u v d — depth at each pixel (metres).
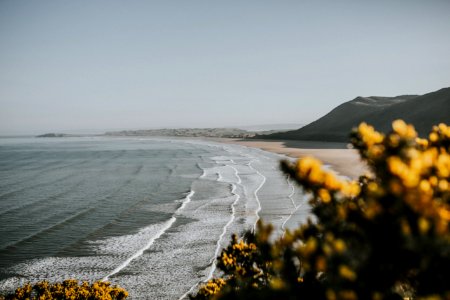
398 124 2.24
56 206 29.33
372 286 1.63
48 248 19.48
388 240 1.62
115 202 30.33
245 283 3.06
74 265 17.16
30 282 15.48
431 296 1.65
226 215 24.94
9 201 31.55
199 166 55.31
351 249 1.71
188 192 33.78
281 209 25.84
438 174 1.84
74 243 20.20
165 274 15.83
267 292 2.09
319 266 1.73
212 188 35.59
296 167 2.22
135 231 22.16
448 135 2.69
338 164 46.66
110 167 56.06
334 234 1.91
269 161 59.94
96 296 10.05
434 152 2.00
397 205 1.64
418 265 1.62
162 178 43.16
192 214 25.59
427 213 1.62
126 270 16.42
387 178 2.02
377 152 2.17
